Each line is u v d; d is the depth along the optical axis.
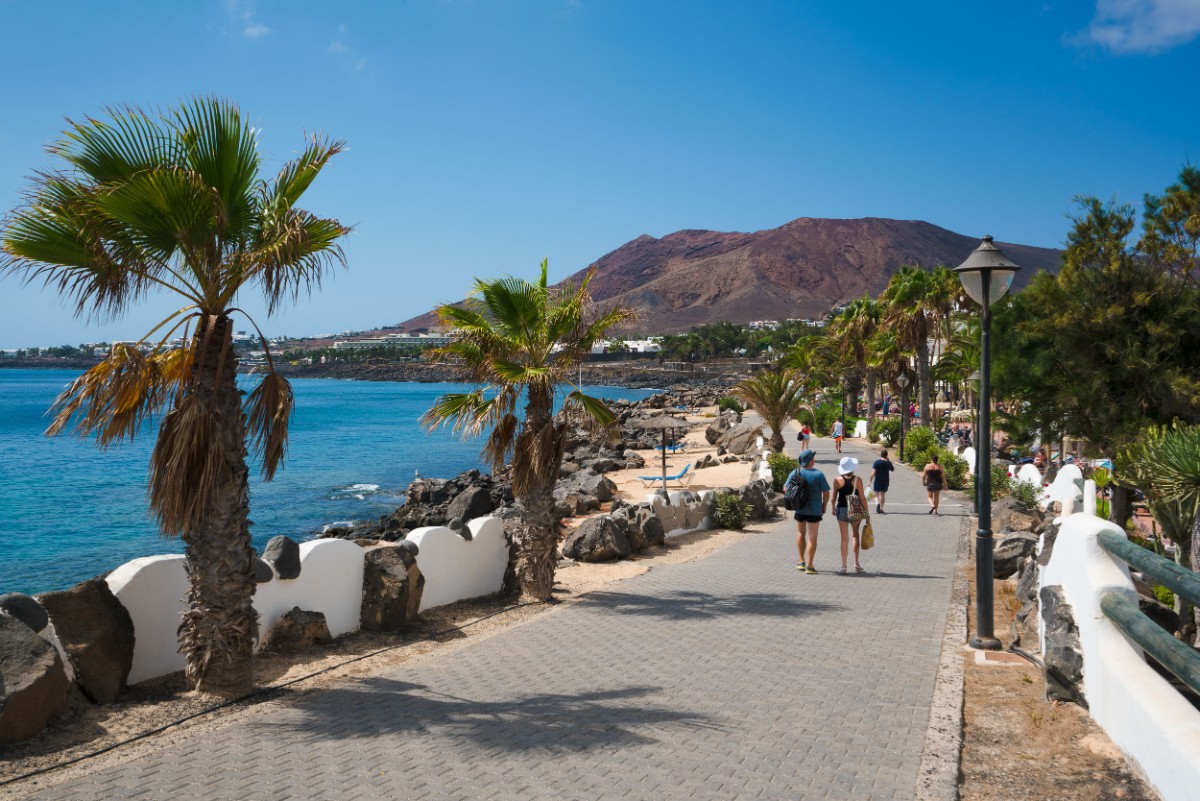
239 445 6.89
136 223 6.41
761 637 8.84
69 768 5.23
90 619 6.52
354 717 6.31
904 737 5.72
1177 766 4.28
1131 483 9.66
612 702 6.66
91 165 6.52
